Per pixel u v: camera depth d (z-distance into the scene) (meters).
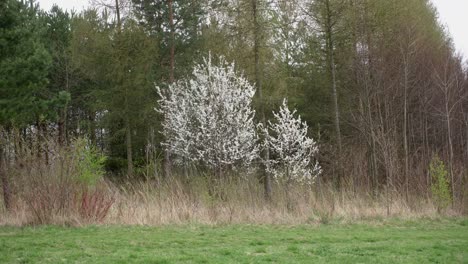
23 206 14.89
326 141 24.69
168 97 22.64
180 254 9.59
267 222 15.24
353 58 22.97
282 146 19.48
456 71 27.05
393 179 20.30
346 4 20.33
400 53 24.17
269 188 18.64
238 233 12.99
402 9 24.73
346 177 20.56
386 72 23.84
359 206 17.61
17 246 10.23
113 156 28.69
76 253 9.44
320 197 18.33
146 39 22.94
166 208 15.66
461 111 27.39
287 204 17.39
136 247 10.41
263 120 19.64
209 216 15.52
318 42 21.67
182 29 23.34
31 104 16.59
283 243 11.48
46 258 8.97
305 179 19.52
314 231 13.68
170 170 21.95
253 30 19.02
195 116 19.88
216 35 22.58
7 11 15.63
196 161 19.80
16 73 15.20
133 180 21.78
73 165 15.51
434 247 11.16
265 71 19.66
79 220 14.05
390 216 16.80
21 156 16.30
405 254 10.23
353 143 24.02
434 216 16.86
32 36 16.41
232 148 18.81
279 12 19.75
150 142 25.38
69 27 28.20
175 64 23.72
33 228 13.37
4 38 15.32
